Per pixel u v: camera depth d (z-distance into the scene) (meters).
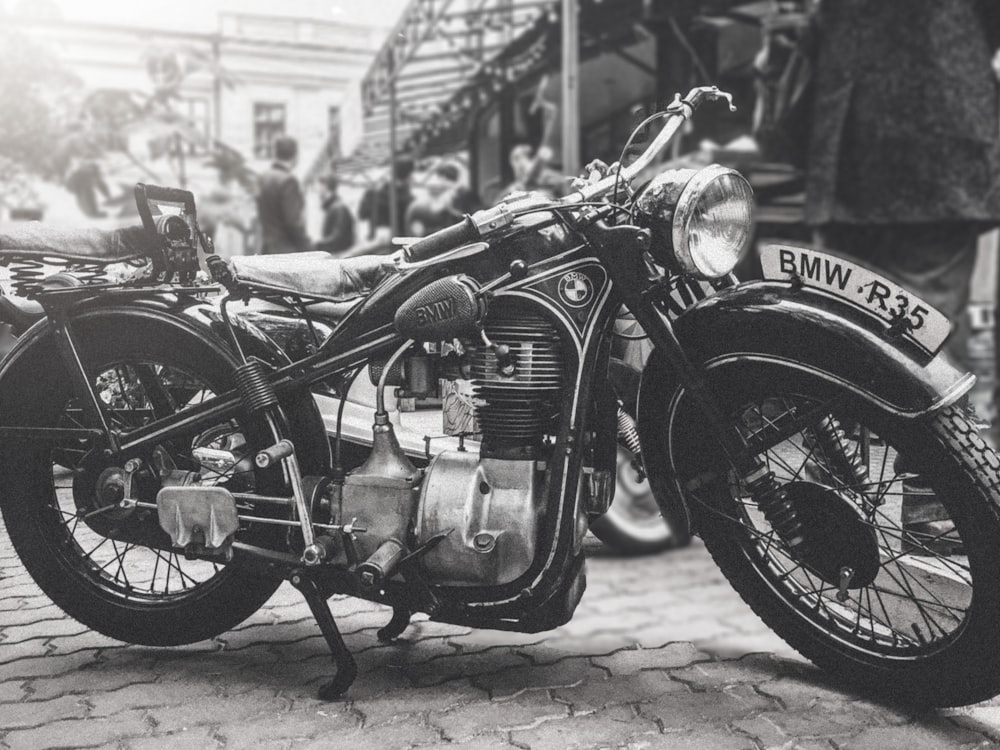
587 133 10.71
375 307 2.23
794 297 2.10
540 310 2.12
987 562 1.94
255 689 2.29
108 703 2.21
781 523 2.11
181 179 10.95
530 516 2.12
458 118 12.35
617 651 2.53
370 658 2.48
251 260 2.24
